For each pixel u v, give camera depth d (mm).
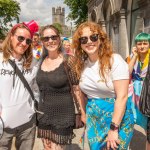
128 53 14406
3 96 2986
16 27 3057
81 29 2939
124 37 14664
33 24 3133
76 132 5652
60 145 3445
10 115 3006
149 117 3697
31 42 3135
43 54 3545
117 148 2918
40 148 4855
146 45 4094
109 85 2857
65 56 3369
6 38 3072
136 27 13211
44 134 3486
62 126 3344
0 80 2986
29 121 3203
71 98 3402
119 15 15016
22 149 3285
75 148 4863
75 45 3074
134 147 4820
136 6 13039
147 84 3637
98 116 3014
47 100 3393
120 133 2922
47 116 3391
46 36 3375
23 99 3082
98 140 3031
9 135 3104
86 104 3367
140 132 5488
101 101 2977
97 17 23219
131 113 3031
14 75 3014
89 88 2998
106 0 18922
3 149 3139
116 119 2787
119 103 2785
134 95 4055
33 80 3266
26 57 3170
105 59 2836
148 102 3615
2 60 3008
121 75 2785
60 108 3365
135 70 4191
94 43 2877
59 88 3338
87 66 3014
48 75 3328
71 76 3303
